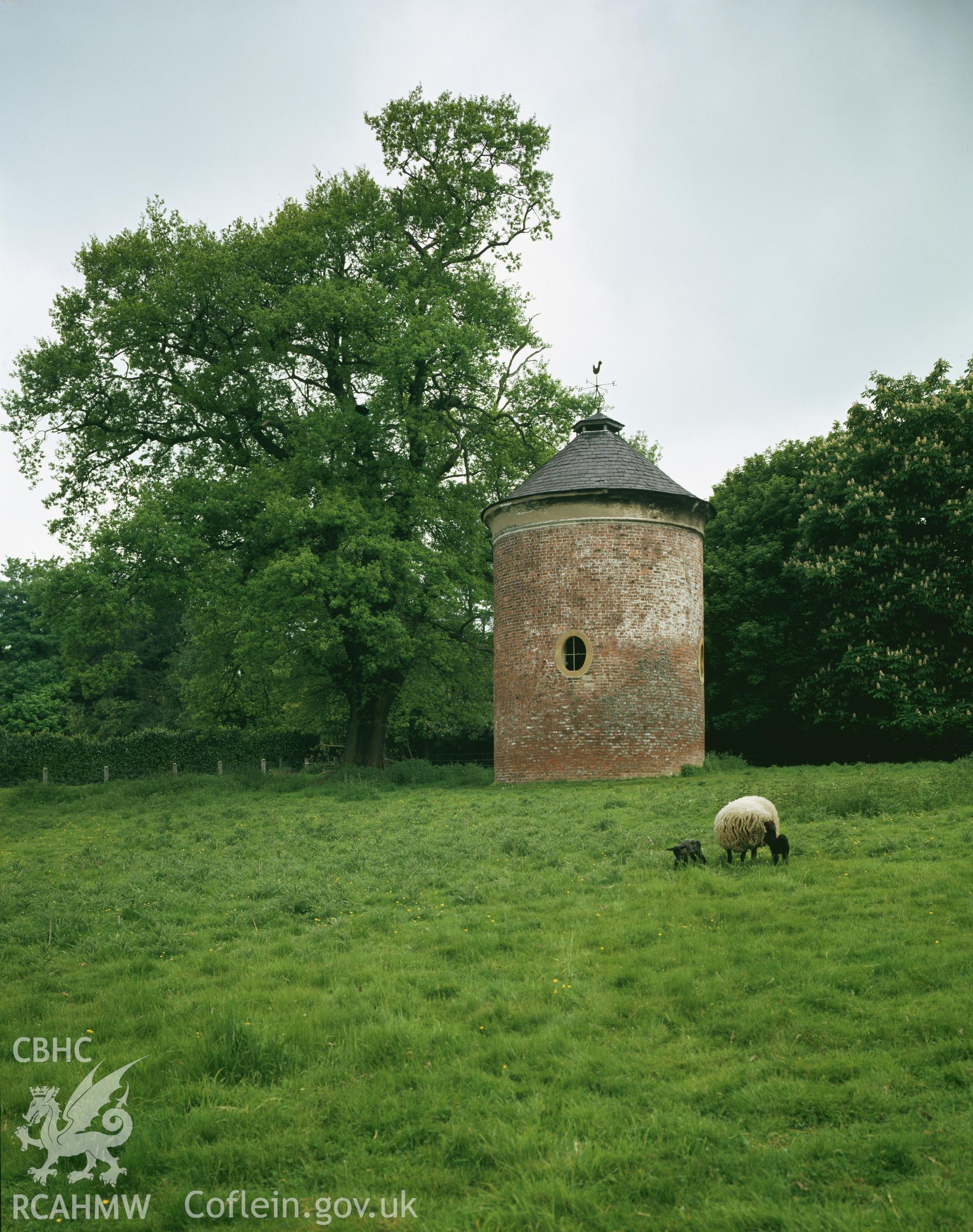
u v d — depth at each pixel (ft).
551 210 121.49
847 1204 16.03
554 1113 19.72
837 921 31.81
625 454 97.76
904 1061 20.99
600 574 92.22
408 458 112.78
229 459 116.16
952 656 100.94
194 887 45.80
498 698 98.53
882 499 101.55
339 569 98.07
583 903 36.94
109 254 112.06
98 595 100.58
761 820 41.37
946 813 51.34
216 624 115.65
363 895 41.60
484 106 118.62
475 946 31.73
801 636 116.47
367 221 114.83
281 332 110.63
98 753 146.10
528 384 117.50
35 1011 28.14
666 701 92.07
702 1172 17.31
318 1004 26.76
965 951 27.37
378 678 118.93
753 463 133.08
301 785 103.71
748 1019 23.81
